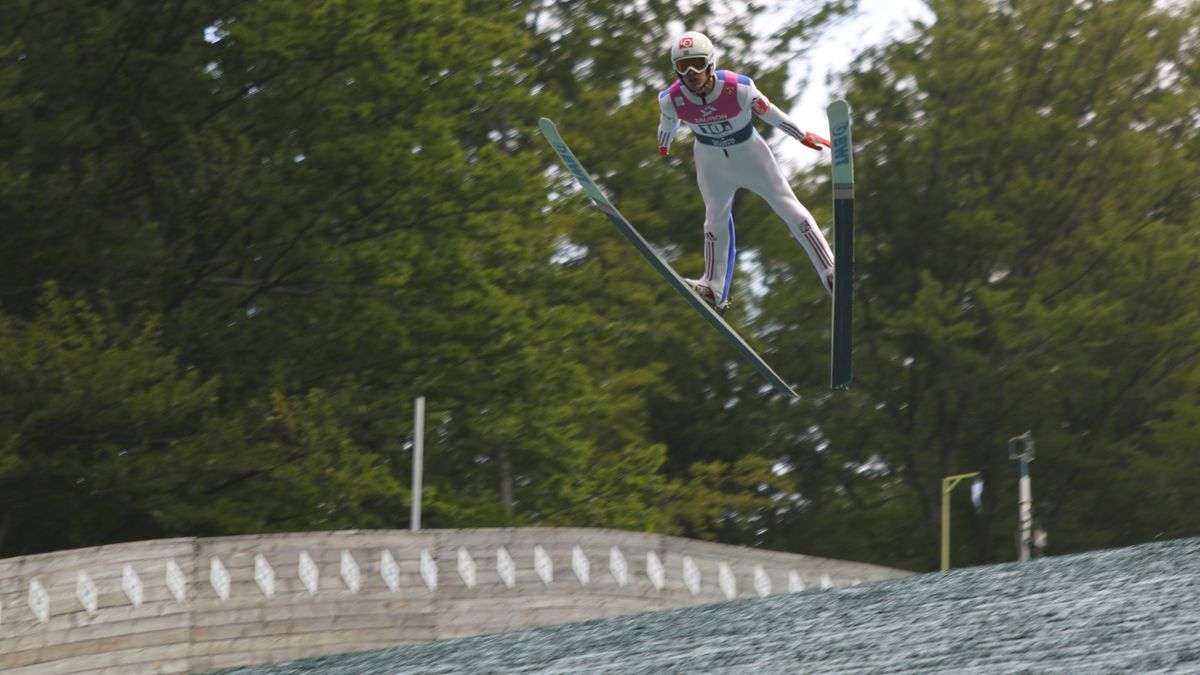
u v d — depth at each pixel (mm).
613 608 48562
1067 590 33281
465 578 45938
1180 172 122500
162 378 69188
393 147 79562
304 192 79188
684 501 107000
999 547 120125
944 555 75250
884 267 123500
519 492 95688
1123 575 34500
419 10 81812
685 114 37969
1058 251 123562
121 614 38938
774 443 120438
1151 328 115625
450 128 84875
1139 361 116750
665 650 32938
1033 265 124062
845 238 37750
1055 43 123938
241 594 41562
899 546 121688
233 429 70125
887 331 116688
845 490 124750
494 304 82938
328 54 80000
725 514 120062
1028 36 123875
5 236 74000
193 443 69562
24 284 75875
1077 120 124188
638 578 49250
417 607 44875
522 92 87312
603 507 93125
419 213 82312
